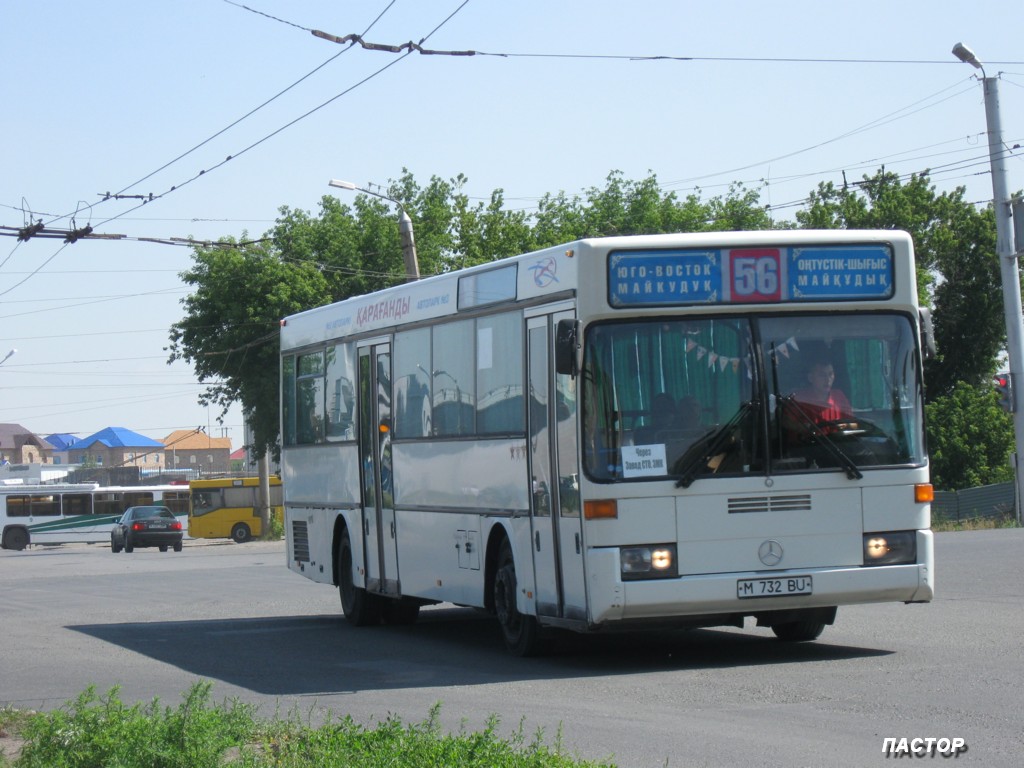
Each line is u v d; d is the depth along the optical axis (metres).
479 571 14.59
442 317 15.51
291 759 8.02
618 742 8.91
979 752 8.16
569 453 12.30
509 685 11.97
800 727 9.20
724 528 11.93
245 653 15.68
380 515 17.42
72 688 13.06
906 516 12.23
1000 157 33.44
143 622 20.47
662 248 12.19
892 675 11.43
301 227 64.44
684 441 11.99
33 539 77.50
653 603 11.76
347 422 18.62
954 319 69.50
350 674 13.36
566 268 12.48
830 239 12.41
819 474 12.09
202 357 62.91
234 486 74.25
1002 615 15.93
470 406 14.73
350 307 18.67
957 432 61.88
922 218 70.00
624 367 12.07
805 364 12.24
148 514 63.31
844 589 12.02
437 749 7.84
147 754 8.05
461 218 67.75
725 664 12.71
